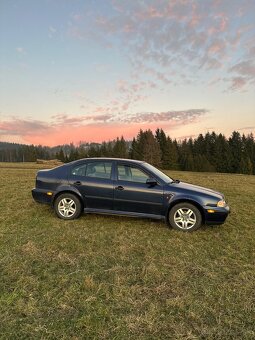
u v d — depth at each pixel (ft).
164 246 17.30
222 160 224.74
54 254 15.46
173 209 20.54
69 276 12.96
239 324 9.91
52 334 9.12
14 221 21.61
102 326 9.58
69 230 19.65
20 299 10.93
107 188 21.33
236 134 245.86
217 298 11.51
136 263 14.70
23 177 53.57
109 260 14.98
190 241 18.39
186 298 11.40
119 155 254.47
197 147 257.34
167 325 9.77
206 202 20.16
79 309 10.48
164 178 21.94
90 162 22.41
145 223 22.03
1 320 9.69
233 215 26.18
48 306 10.60
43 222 21.43
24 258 14.70
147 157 212.64
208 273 13.69
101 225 21.12
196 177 71.05
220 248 17.30
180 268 14.21
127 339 9.04
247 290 12.17
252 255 16.33
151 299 11.34
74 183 21.99
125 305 10.83
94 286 12.01
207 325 9.82
